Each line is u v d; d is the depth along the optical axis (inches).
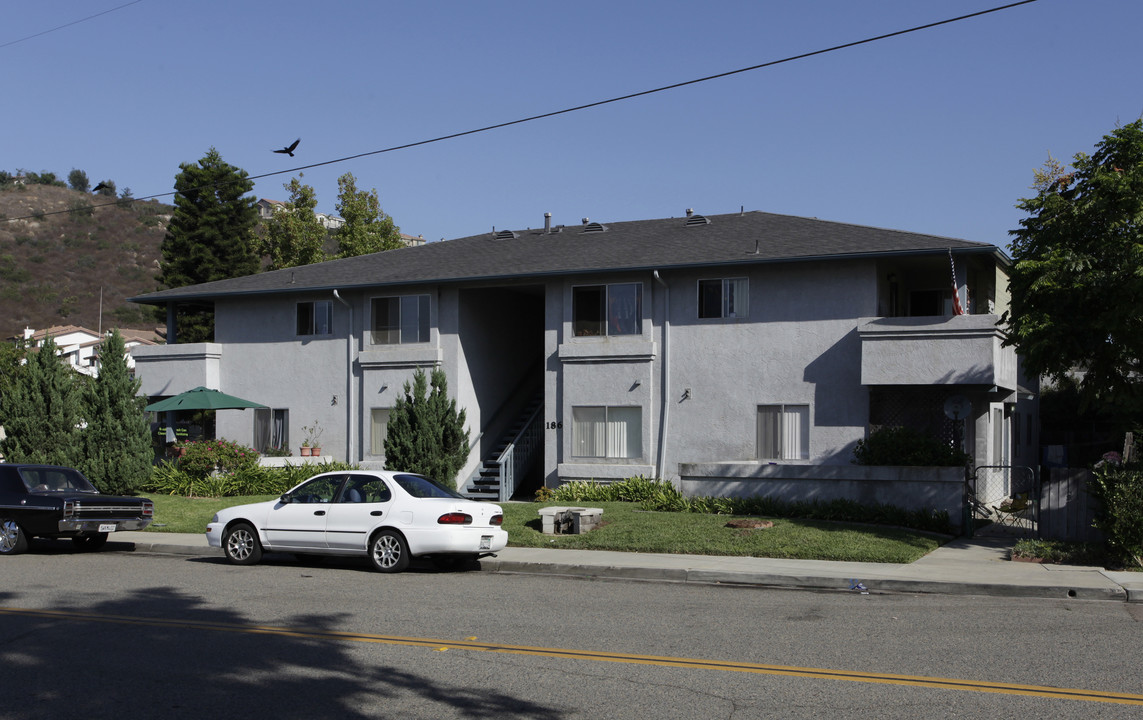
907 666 340.5
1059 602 483.8
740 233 1042.1
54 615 441.4
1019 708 287.3
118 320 3774.6
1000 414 1016.9
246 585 536.4
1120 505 566.9
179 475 1028.5
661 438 973.2
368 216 2011.6
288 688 314.7
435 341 1077.8
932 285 1015.6
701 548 638.5
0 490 701.9
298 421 1150.3
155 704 298.0
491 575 587.8
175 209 1998.0
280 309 1171.3
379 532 592.4
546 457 1028.5
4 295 3868.1
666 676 327.0
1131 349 658.8
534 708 290.8
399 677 327.6
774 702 295.0
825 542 637.9
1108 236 667.4
